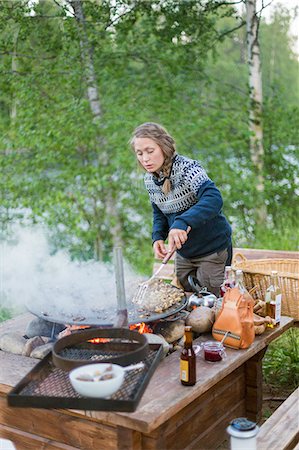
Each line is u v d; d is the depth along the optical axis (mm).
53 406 1914
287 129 7160
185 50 6926
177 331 2928
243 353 2676
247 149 7094
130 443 2197
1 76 6805
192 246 3414
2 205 6707
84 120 6520
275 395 3500
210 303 3146
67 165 6734
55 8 6973
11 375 2533
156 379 2406
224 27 7578
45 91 6797
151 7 6887
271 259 3984
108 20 6797
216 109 7125
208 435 2715
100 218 6848
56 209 6586
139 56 6887
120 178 6719
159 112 6695
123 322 2545
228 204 6914
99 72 6727
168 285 3238
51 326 3021
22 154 6871
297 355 3865
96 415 2188
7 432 2578
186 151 6738
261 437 2189
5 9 6781
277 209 7102
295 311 3266
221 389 2824
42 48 6914
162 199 3336
